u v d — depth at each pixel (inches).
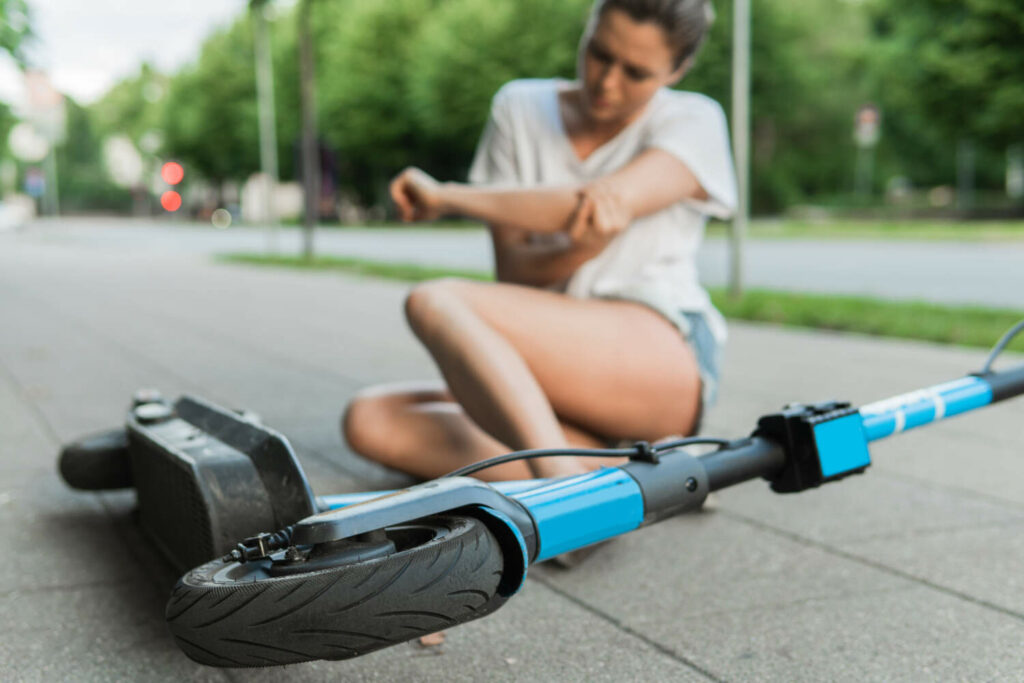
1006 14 1018.7
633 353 81.9
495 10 1433.3
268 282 430.9
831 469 57.9
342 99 1606.8
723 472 55.4
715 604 72.3
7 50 288.0
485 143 95.8
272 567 43.5
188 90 2085.4
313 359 205.5
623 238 88.0
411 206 81.4
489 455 85.8
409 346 226.2
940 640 65.7
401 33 1601.9
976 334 219.0
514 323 78.7
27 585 76.4
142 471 77.2
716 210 88.0
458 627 68.4
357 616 41.1
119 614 70.8
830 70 1619.1
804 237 810.8
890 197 1813.5
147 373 187.2
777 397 156.3
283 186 2220.7
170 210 465.4
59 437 131.3
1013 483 105.9
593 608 71.6
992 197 1841.8
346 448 124.2
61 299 348.5
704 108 87.7
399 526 48.4
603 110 84.4
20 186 2915.8
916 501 99.2
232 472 62.0
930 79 1091.9
